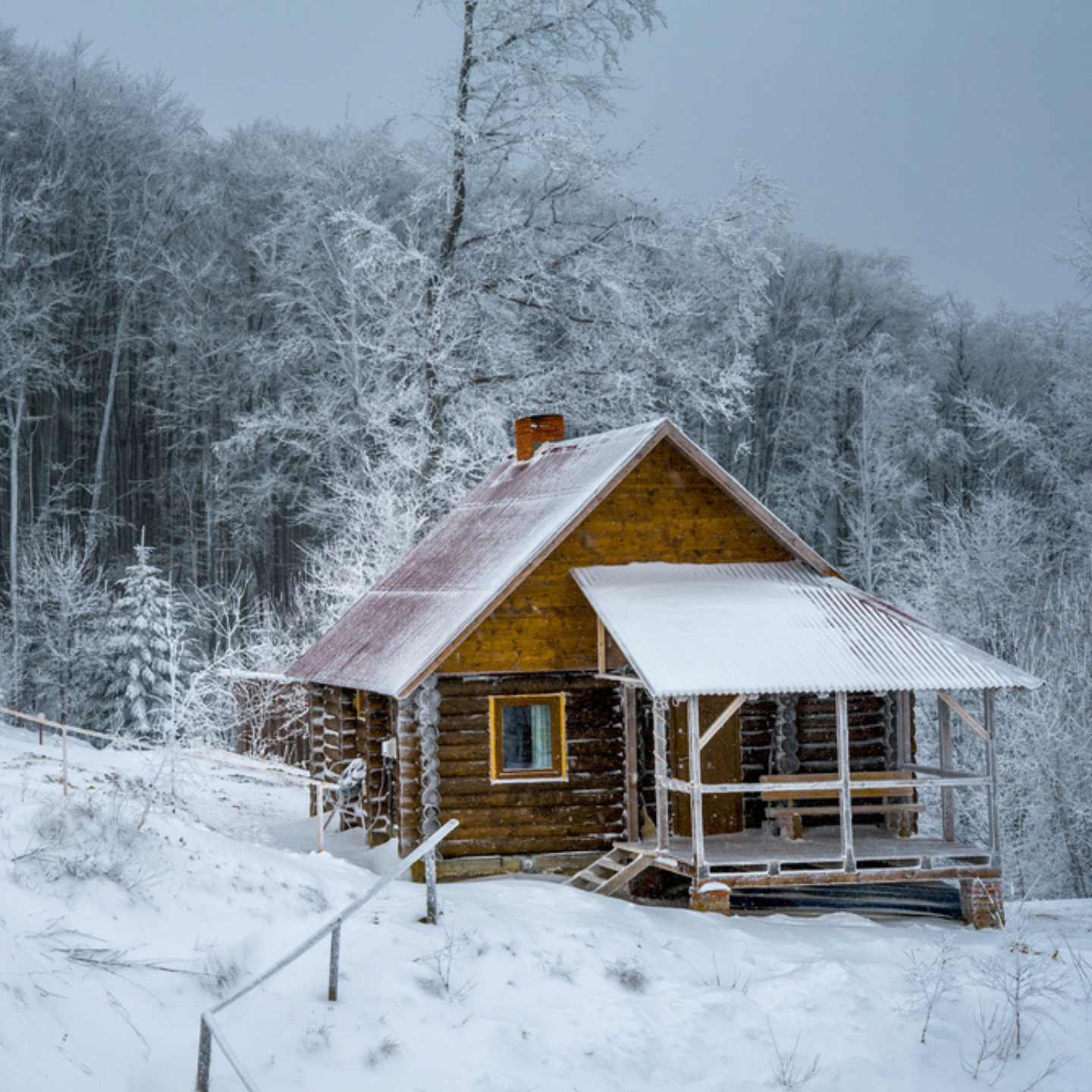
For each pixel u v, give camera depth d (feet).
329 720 77.82
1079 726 97.04
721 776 64.39
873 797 65.57
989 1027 42.37
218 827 67.05
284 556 163.12
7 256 141.28
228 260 159.63
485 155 113.80
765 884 54.75
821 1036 40.83
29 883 35.91
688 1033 39.86
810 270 189.47
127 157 161.07
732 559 65.00
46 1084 28.17
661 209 119.75
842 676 55.16
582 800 62.44
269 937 39.50
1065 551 132.26
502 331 117.70
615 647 62.08
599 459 66.95
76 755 75.36
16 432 140.15
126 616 105.19
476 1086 34.65
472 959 41.50
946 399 187.83
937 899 59.11
